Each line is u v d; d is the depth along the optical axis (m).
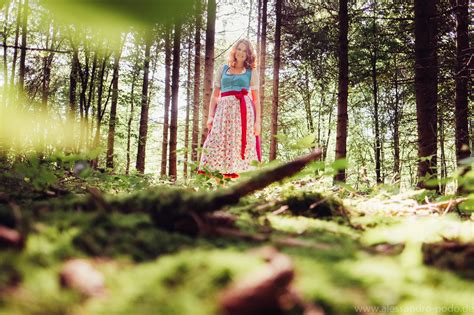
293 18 13.28
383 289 0.75
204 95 9.31
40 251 0.87
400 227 1.39
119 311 0.61
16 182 1.92
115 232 1.11
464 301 0.73
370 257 1.02
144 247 1.02
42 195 1.74
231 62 4.96
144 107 14.88
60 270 0.74
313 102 21.81
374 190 3.00
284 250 1.04
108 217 1.21
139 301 0.65
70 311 0.61
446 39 8.47
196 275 0.76
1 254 0.84
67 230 1.08
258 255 0.87
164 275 0.76
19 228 1.05
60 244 0.94
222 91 5.01
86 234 1.04
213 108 5.14
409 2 9.33
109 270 0.81
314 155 1.59
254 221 1.48
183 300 0.65
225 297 0.60
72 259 0.87
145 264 0.88
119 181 3.20
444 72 8.07
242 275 0.76
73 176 2.69
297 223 1.53
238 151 4.86
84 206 1.40
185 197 1.37
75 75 4.67
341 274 0.81
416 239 1.25
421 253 1.10
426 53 6.52
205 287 0.72
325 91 17.88
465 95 7.05
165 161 14.91
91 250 0.95
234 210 1.67
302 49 13.38
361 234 1.45
